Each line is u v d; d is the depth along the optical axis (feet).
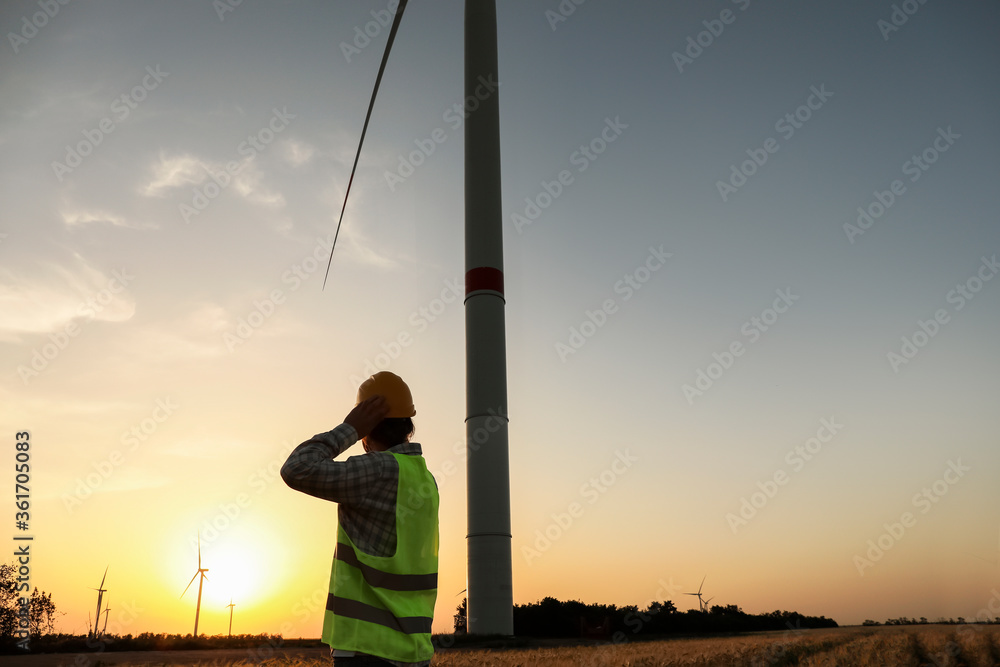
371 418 11.50
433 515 11.57
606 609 159.33
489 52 134.00
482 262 122.11
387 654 10.21
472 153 128.88
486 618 105.60
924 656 67.67
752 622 201.16
